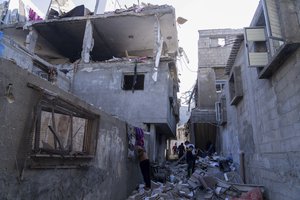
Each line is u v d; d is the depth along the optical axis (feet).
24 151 8.70
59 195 10.78
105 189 16.24
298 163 14.26
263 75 18.97
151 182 24.54
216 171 33.60
